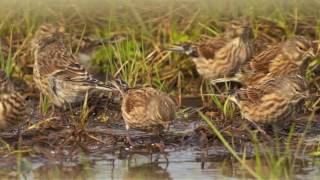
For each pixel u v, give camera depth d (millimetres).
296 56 18594
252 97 16531
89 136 15922
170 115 16016
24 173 14547
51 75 17688
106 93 17766
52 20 19766
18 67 18609
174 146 15852
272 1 19844
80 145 15695
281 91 16359
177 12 19719
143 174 14531
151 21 19438
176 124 16828
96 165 14984
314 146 15750
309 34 19422
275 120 16531
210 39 19016
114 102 17688
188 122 16938
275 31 19516
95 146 15727
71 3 19984
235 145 15812
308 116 17109
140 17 19281
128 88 16938
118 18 19625
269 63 18609
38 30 18906
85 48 19219
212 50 18750
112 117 17203
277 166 14273
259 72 18484
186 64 18891
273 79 16688
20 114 15414
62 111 17625
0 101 15156
